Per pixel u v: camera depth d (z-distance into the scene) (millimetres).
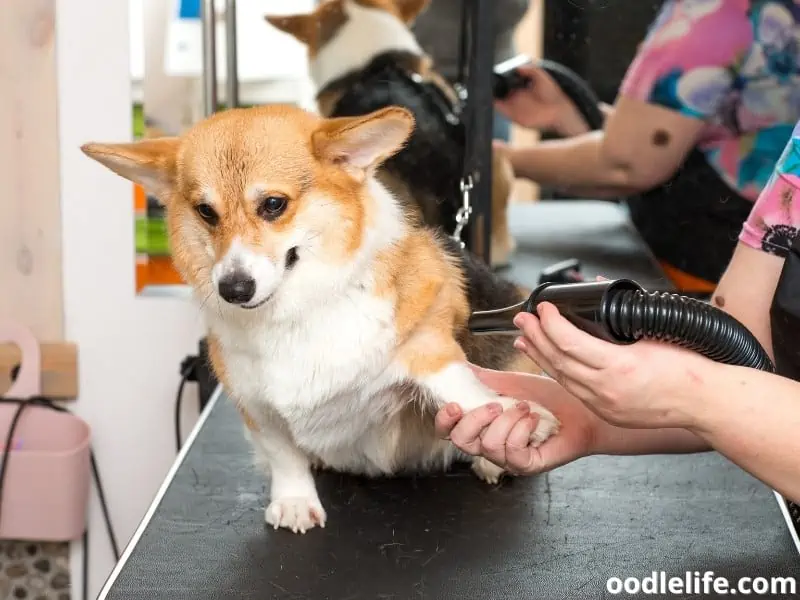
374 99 2078
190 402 2059
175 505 1228
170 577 1033
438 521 1188
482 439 1063
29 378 2012
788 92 2168
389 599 988
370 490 1298
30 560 2090
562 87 2604
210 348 1229
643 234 2586
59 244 2006
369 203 1170
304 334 1134
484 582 1021
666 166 2326
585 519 1187
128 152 1183
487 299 1365
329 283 1122
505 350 1418
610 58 2602
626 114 2320
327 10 2150
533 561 1071
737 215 2309
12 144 1959
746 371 890
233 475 1325
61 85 1939
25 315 2037
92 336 2047
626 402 892
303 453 1231
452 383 1164
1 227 1997
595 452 1181
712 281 2385
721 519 1176
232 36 1940
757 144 2244
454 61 2156
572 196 3514
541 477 1329
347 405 1175
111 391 2068
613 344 881
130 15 1912
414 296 1159
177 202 1192
